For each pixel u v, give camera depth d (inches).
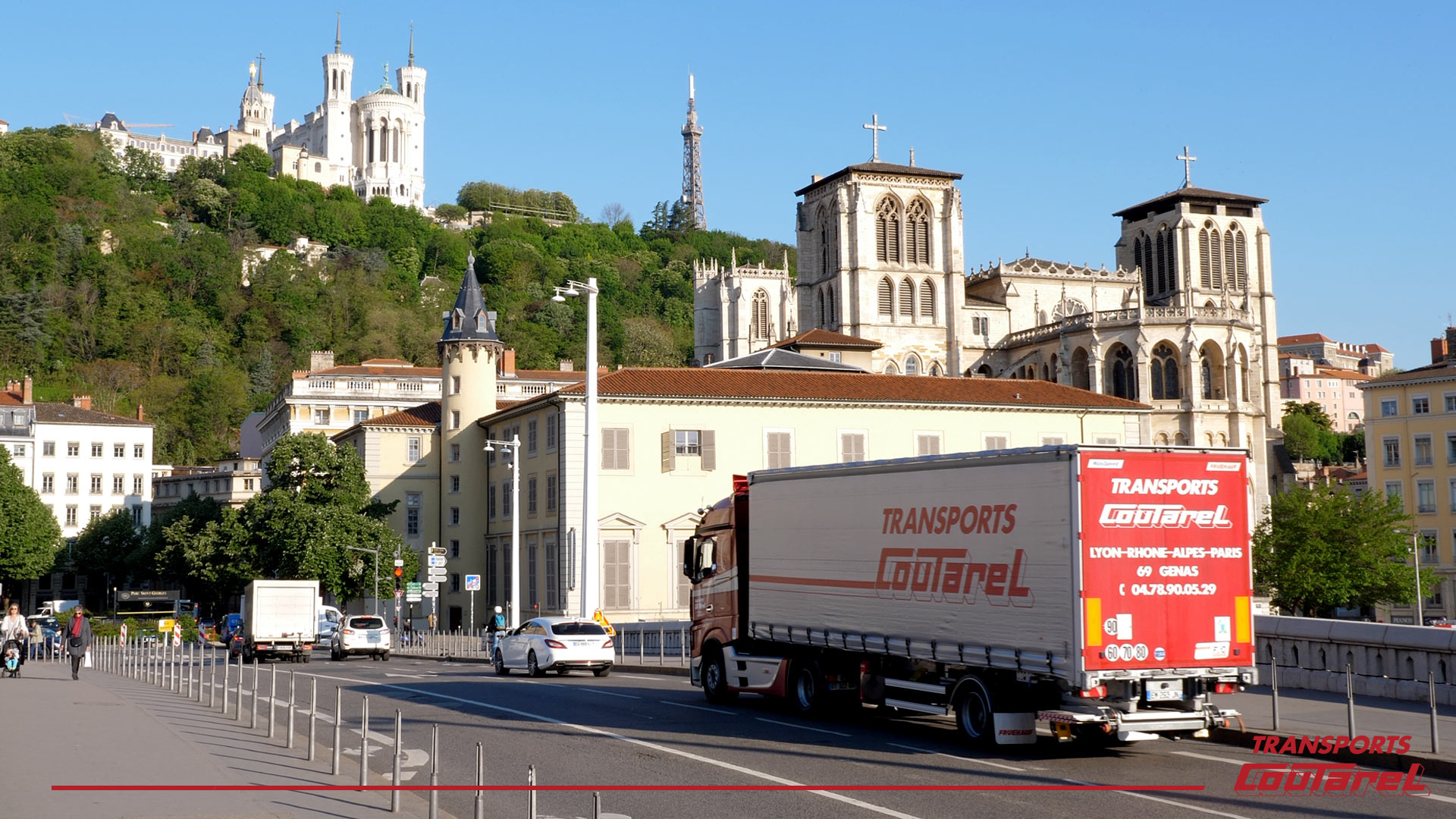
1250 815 606.2
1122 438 3228.3
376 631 2281.0
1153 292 6437.0
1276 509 3526.1
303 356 7770.7
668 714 1055.6
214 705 1124.5
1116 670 768.9
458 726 965.8
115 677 1625.2
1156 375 4690.0
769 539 1074.7
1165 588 788.0
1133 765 771.4
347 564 3174.2
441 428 3602.4
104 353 7445.9
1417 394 4205.2
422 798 639.8
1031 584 800.3
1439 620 3799.2
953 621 860.6
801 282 5718.5
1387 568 3363.7
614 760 786.8
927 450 3078.2
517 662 1621.6
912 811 620.4
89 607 5413.4
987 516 838.5
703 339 7810.0
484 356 3590.1
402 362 5575.8
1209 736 864.3
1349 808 625.3
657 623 1975.9
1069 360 4926.2
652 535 2896.2
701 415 2955.2
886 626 924.6
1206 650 794.2
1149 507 788.0
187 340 7628.0
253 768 714.8
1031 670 795.4
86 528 5339.6
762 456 2979.8
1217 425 4611.2
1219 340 4660.4
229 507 3307.1
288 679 1530.5
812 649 1028.5
